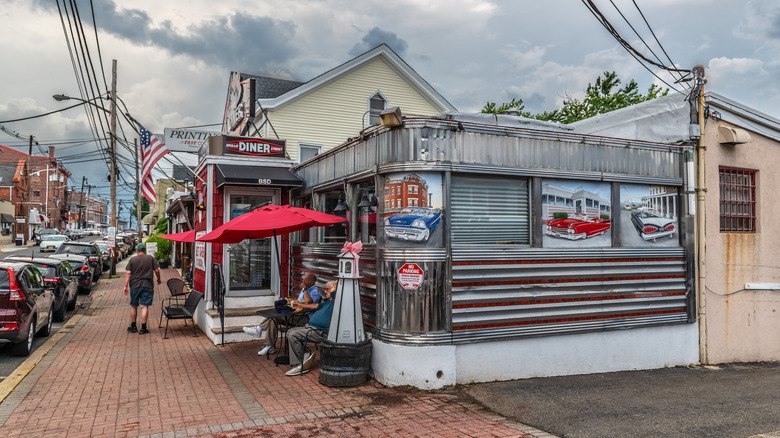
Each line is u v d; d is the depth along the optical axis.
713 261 9.09
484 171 7.18
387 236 7.04
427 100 20.50
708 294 9.02
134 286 10.66
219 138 10.48
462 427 5.44
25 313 8.50
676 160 8.83
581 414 5.89
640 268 8.27
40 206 67.94
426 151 6.94
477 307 7.01
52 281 11.83
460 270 6.95
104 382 7.05
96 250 21.41
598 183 8.13
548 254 7.50
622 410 6.05
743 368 8.81
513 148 7.47
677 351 8.63
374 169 7.31
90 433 5.26
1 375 7.54
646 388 7.05
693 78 8.95
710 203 9.12
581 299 7.72
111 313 13.59
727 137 9.11
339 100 19.00
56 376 7.36
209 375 7.40
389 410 5.96
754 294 9.48
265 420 5.61
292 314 8.33
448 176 6.98
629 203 8.38
